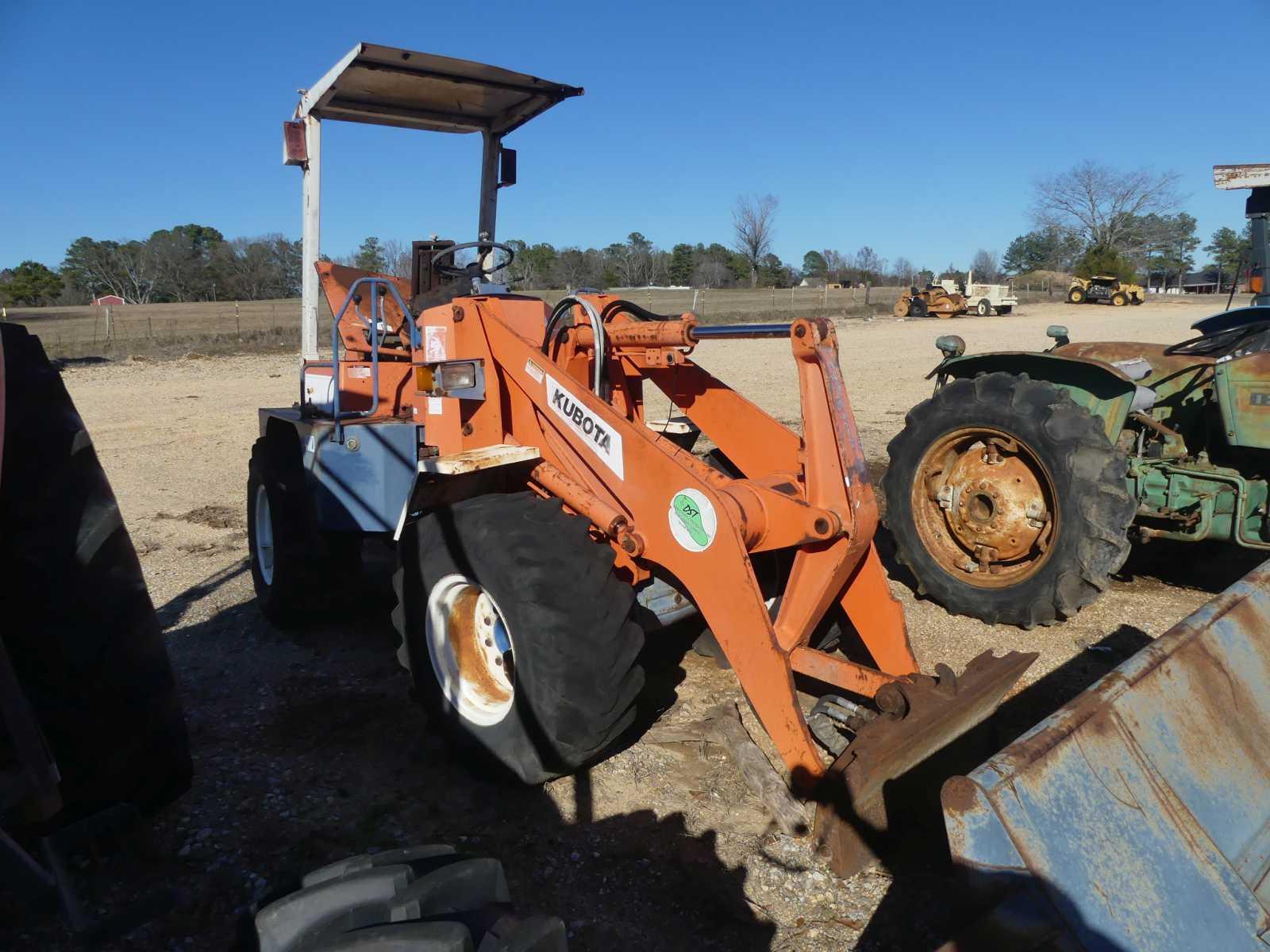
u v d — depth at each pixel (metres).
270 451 4.78
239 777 3.32
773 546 3.02
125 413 11.92
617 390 3.97
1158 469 4.89
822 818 2.77
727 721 3.55
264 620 4.94
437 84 4.72
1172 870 1.98
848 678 3.00
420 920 1.47
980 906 1.79
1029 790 1.88
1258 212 8.61
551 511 3.21
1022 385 4.61
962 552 4.92
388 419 4.38
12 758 1.82
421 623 3.40
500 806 3.16
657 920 2.59
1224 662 2.46
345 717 3.82
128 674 2.52
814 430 3.05
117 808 2.73
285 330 24.84
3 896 1.94
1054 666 4.21
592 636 2.98
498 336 3.71
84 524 2.45
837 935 2.53
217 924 2.55
